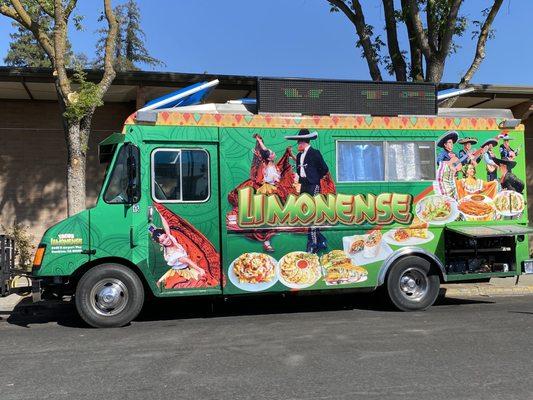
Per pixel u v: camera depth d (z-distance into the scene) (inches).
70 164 392.5
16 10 388.5
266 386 192.4
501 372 207.3
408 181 337.7
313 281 323.0
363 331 281.7
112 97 542.6
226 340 264.7
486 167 349.7
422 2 502.6
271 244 317.1
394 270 337.7
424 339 262.2
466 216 345.4
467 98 575.2
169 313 346.9
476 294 431.5
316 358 228.4
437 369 211.5
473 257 345.7
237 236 312.5
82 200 394.0
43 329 302.4
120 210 300.0
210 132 311.9
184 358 231.1
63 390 190.9
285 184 320.2
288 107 323.9
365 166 332.5
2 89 505.0
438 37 485.1
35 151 551.8
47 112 554.3
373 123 334.0
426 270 341.7
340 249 327.6
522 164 355.9
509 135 354.3
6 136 545.6
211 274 309.0
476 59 466.6
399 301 339.6
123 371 213.0
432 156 342.3
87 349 249.9
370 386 191.3
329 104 330.3
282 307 366.6
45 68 461.1
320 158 325.7
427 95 345.7
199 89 341.4
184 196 307.0
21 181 548.4
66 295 309.3
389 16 513.0
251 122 317.1
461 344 251.6
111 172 301.4
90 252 296.0
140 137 303.0
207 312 349.4
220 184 311.3
